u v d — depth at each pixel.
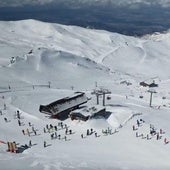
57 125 67.06
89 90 112.31
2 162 41.12
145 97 105.06
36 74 130.62
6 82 113.25
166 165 47.94
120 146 56.50
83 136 61.22
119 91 113.50
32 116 71.56
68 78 134.12
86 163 44.53
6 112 73.06
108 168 43.16
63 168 40.56
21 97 88.69
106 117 72.25
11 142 51.75
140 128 66.12
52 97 91.06
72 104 76.69
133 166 45.69
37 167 40.00
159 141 59.38
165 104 95.44
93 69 153.75
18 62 139.12
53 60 150.88
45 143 53.88
